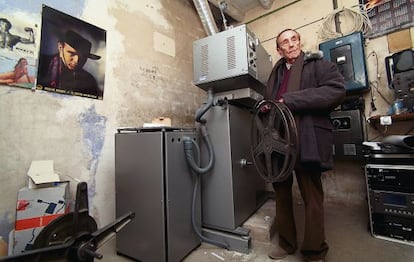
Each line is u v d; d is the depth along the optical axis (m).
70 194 1.41
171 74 2.25
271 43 2.63
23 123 1.26
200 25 2.70
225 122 1.52
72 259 0.84
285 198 1.33
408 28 1.80
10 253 1.14
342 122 1.93
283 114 1.07
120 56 1.79
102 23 1.68
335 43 1.99
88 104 1.56
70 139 1.46
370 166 1.51
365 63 1.88
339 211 1.97
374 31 1.96
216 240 1.50
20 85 1.25
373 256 1.27
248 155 1.76
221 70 1.51
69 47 1.47
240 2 2.65
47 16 1.38
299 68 1.23
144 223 1.30
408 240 1.38
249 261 1.29
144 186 1.31
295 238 1.34
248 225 1.56
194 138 1.51
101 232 0.93
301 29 2.42
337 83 1.08
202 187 1.60
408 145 1.36
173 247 1.26
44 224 1.20
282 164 1.17
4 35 1.21
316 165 1.11
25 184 1.24
